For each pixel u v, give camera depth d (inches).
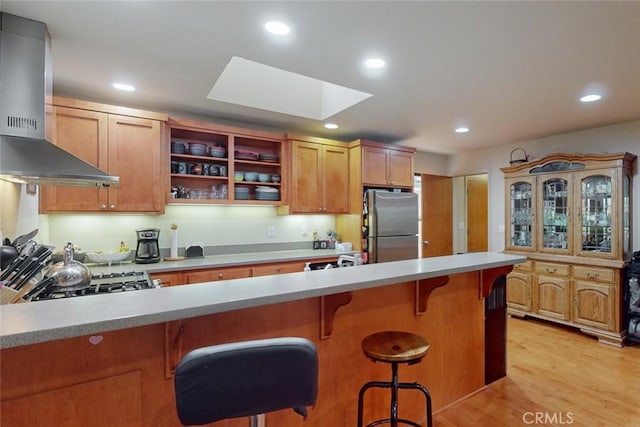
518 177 166.1
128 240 126.5
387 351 60.0
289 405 37.1
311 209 154.3
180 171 128.4
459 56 83.1
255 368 35.5
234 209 148.1
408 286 80.1
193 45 78.8
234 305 46.1
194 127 129.0
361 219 159.8
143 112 117.1
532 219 159.2
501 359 102.3
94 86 105.4
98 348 45.1
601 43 76.2
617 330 128.4
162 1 61.7
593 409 86.2
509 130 155.3
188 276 117.0
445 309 87.9
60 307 42.5
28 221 92.5
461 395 90.8
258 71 128.9
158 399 49.3
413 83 100.3
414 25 69.5
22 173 63.6
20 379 40.8
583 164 142.4
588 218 141.6
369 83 100.3
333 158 161.2
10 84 65.9
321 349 65.7
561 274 146.1
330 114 135.6
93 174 70.9
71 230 117.3
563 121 139.9
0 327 35.2
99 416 45.2
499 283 101.7
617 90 104.8
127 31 72.5
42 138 68.7
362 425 66.2
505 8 63.1
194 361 33.9
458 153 211.5
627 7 62.5
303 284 56.3
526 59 84.4
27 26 67.6
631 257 134.5
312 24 69.4
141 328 47.9
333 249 164.7
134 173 115.4
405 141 179.3
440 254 209.5
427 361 83.6
